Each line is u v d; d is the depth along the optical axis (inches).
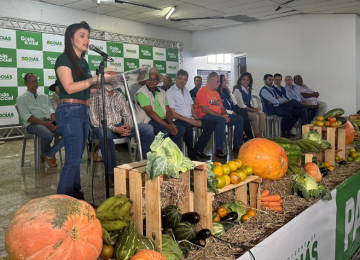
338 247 99.3
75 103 92.6
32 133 180.1
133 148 220.4
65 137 93.0
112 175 138.5
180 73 199.0
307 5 331.9
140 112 175.9
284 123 282.8
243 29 418.0
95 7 318.7
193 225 63.7
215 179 69.5
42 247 42.0
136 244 53.8
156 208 57.4
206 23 406.6
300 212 78.5
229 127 228.5
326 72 373.1
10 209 117.8
